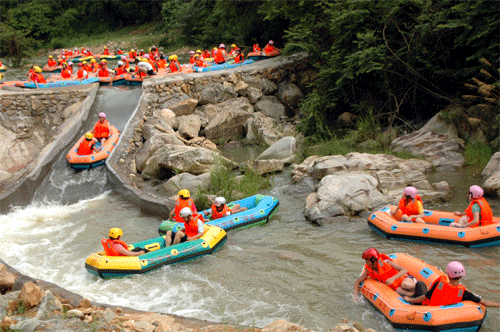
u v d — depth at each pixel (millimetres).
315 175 12086
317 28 18062
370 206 9945
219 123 17703
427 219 8812
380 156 12305
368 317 5957
